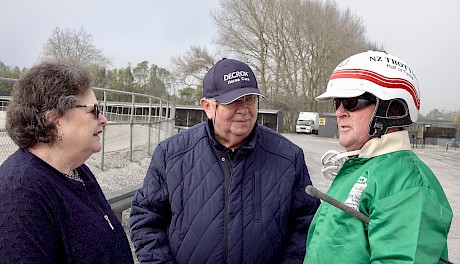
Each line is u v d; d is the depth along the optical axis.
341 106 1.98
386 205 1.65
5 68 39.38
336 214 1.81
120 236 1.84
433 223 1.59
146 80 77.94
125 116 10.96
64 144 1.71
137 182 8.41
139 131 11.76
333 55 60.88
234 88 2.44
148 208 2.64
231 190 2.50
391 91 1.86
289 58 61.78
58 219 1.56
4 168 1.59
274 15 60.22
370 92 1.86
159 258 2.53
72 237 1.58
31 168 1.58
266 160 2.60
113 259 1.69
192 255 2.48
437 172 17.41
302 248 2.61
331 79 2.03
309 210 2.67
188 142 2.68
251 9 60.19
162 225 2.67
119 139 10.73
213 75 2.51
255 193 2.53
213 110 2.51
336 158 2.06
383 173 1.75
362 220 1.72
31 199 1.50
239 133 2.50
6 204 1.47
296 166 2.67
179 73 65.94
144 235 2.60
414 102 1.90
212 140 2.56
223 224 2.48
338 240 1.77
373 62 1.91
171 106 17.94
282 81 61.44
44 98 1.63
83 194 1.75
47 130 1.66
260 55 61.69
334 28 60.81
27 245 1.44
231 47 62.00
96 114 1.77
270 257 2.51
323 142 34.69
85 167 1.98
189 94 74.69
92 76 1.81
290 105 60.03
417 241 1.56
